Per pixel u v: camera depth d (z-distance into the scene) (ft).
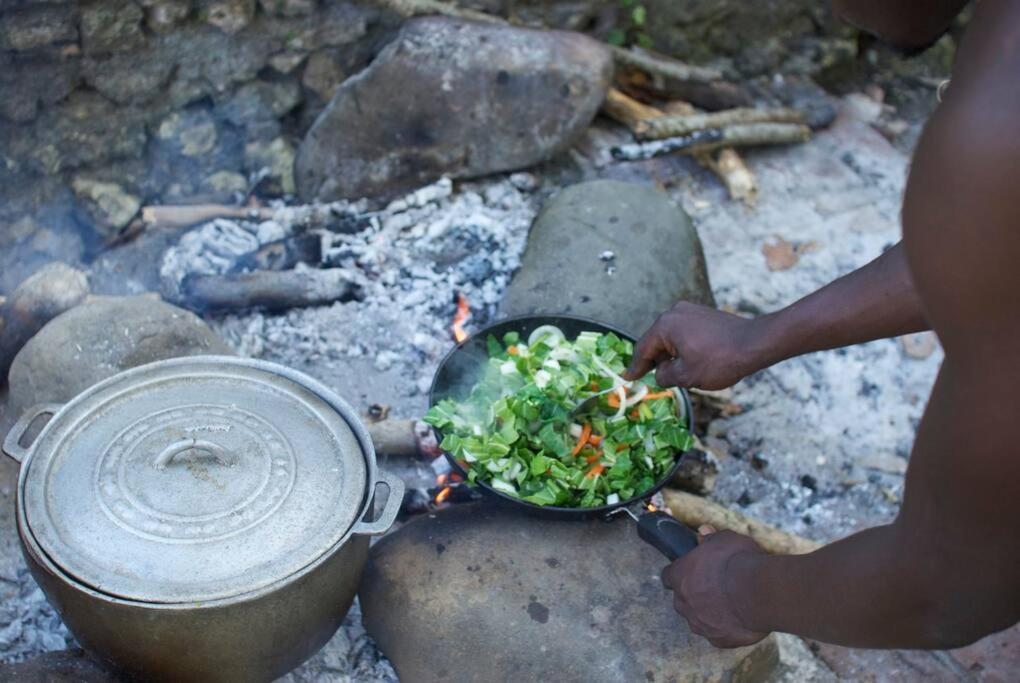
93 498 5.48
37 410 5.93
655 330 6.63
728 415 9.35
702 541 6.26
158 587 5.21
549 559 6.89
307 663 6.83
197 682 5.68
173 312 7.95
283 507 5.62
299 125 10.91
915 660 7.62
